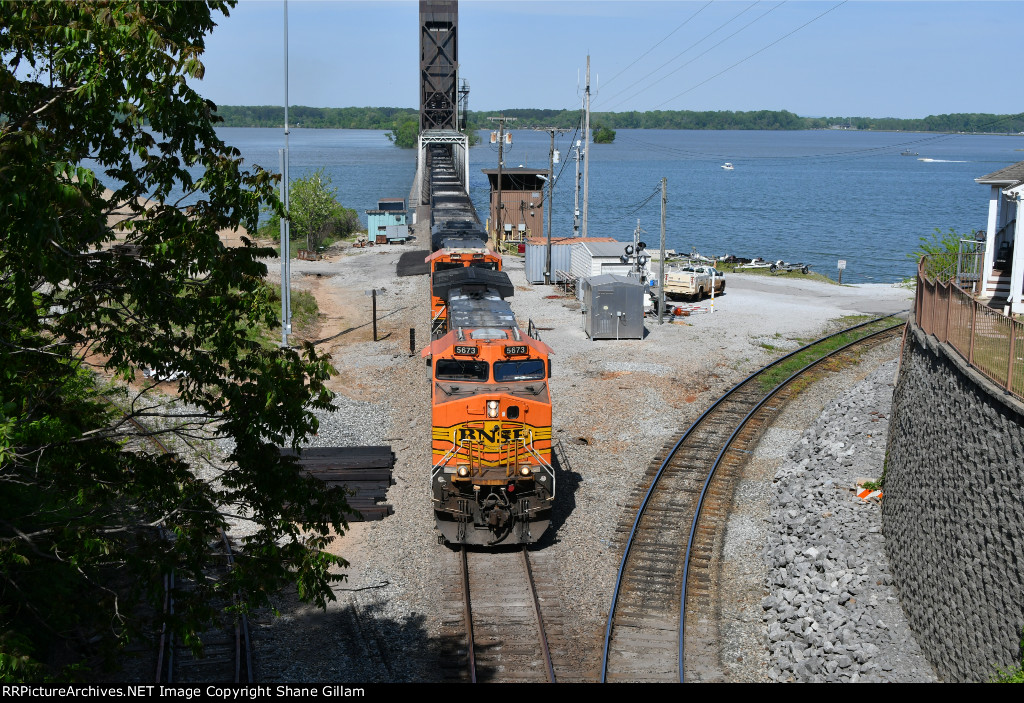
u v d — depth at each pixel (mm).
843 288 51562
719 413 26672
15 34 8352
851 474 20562
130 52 8234
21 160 7633
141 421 22859
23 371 9969
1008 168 26312
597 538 18359
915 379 18125
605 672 13539
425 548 17906
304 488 10828
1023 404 11961
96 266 9742
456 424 17547
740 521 19406
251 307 10469
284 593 16031
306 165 192375
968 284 27156
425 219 82312
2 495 12984
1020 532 11656
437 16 110312
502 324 21219
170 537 16016
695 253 63250
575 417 26156
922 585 14391
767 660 14266
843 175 197375
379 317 40312
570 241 50594
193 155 9680
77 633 13930
